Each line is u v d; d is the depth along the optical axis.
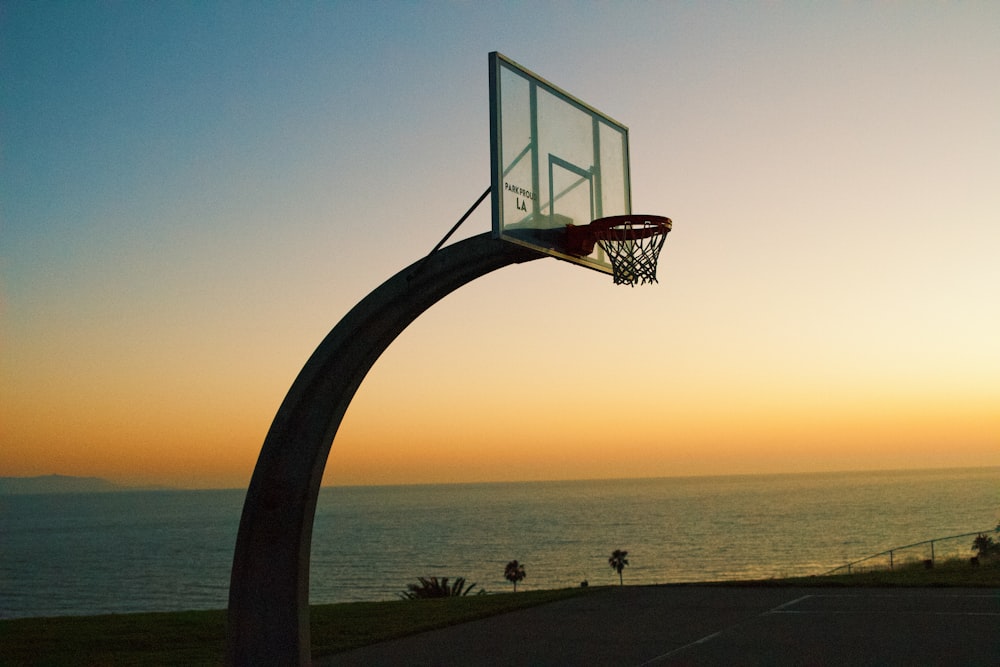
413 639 11.83
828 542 179.62
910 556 24.03
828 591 15.38
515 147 8.24
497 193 7.84
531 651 10.70
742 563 145.75
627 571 141.50
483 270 8.62
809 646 10.45
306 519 8.35
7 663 10.82
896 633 11.09
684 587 16.80
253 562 8.25
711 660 9.88
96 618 15.07
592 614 13.64
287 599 8.26
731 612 13.33
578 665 9.84
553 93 9.05
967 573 17.38
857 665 9.40
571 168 9.20
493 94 8.05
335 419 8.41
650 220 9.02
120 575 171.00
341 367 8.41
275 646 8.16
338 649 11.16
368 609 15.23
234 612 8.14
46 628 13.60
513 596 16.67
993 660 9.45
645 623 12.56
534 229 8.40
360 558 186.75
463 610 14.56
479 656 10.49
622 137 10.33
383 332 8.40
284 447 8.38
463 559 178.00
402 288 8.27
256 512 8.27
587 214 9.40
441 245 8.31
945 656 9.70
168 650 11.67
